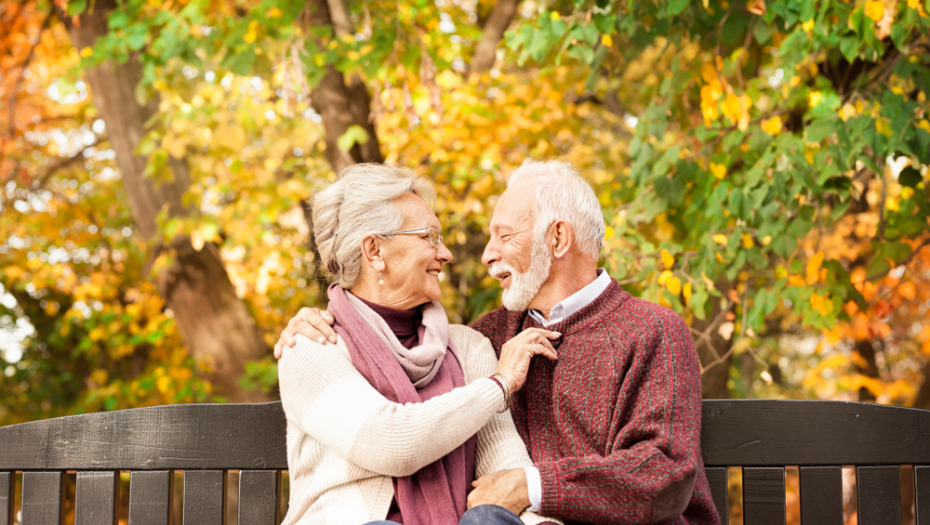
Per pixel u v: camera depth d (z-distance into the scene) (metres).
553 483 1.69
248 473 2.06
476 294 5.76
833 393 8.87
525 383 1.98
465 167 5.49
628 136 6.53
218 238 4.95
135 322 7.68
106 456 2.08
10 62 6.86
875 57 2.80
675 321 1.91
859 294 2.91
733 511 5.72
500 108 5.41
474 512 1.62
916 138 2.65
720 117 3.21
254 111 4.38
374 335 1.88
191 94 4.34
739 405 2.07
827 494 2.04
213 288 5.08
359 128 4.28
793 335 10.22
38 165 8.71
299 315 1.93
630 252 2.99
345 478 1.76
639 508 1.64
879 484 2.04
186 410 2.09
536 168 2.04
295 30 3.69
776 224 2.85
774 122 2.91
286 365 1.83
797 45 2.93
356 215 1.93
